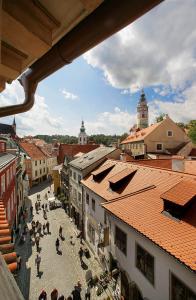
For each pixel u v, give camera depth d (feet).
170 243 28.09
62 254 62.75
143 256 34.45
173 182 41.09
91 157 89.61
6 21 4.86
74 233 78.07
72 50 5.92
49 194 142.61
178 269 26.89
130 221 36.42
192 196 32.58
